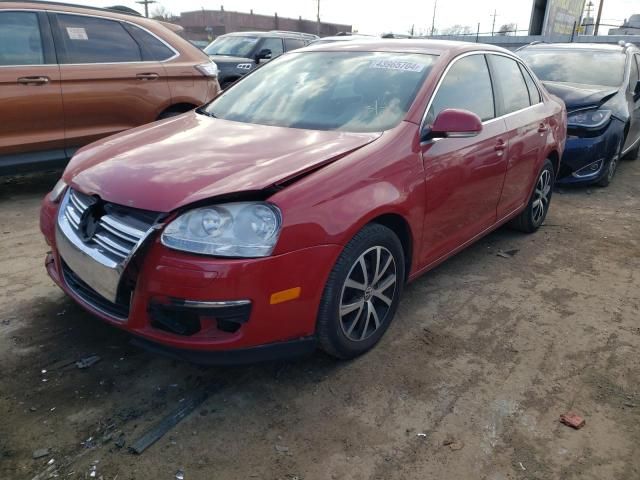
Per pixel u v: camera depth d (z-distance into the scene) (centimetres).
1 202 536
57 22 529
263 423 244
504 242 483
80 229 258
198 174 248
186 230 226
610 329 336
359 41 404
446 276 404
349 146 277
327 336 264
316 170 254
